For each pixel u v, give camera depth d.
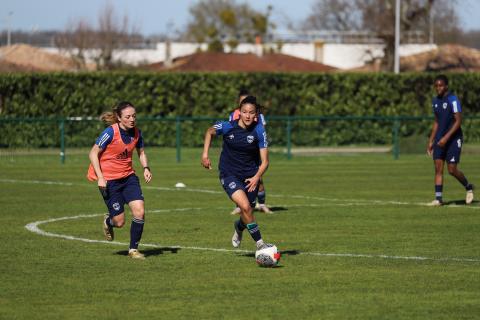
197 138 89.69
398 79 104.50
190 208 45.06
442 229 37.41
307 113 102.75
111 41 172.62
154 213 43.00
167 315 21.98
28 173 67.25
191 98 100.00
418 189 55.41
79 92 97.19
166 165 75.69
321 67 151.50
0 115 95.62
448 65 155.25
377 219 40.75
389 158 83.69
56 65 163.62
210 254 30.95
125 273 27.34
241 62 144.88
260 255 28.20
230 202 47.91
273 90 101.75
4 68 134.00
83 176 64.50
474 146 92.62
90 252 31.30
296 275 27.00
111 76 97.94
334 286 25.39
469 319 21.61
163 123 89.50
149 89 98.81
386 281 26.12
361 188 56.06
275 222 39.75
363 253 31.22
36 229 37.25
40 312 22.33
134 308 22.75
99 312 22.31
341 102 103.44
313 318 21.66
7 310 22.56
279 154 85.75
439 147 45.81
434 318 21.70
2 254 30.88
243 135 28.91
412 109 105.00
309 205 46.59
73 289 25.02
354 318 21.66
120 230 36.97
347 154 87.75
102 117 29.38
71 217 41.34
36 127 82.00
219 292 24.61
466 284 25.69
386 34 152.50
